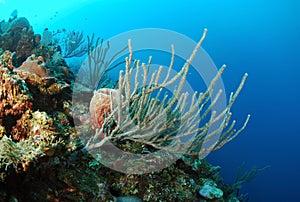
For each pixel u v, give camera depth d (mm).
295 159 22422
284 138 25359
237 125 27047
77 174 2330
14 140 2230
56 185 2070
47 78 3254
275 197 17219
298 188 18453
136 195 2641
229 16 42875
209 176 3908
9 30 5504
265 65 35156
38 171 1907
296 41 36938
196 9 45594
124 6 44750
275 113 28844
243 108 29672
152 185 2719
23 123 2252
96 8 40594
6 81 2285
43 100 3117
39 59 3775
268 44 37750
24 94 2367
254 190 17266
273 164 21266
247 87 32812
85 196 2174
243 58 36719
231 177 17297
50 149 1865
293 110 28938
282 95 31031
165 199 2703
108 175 2639
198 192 3137
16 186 1722
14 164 1598
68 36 7523
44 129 2115
